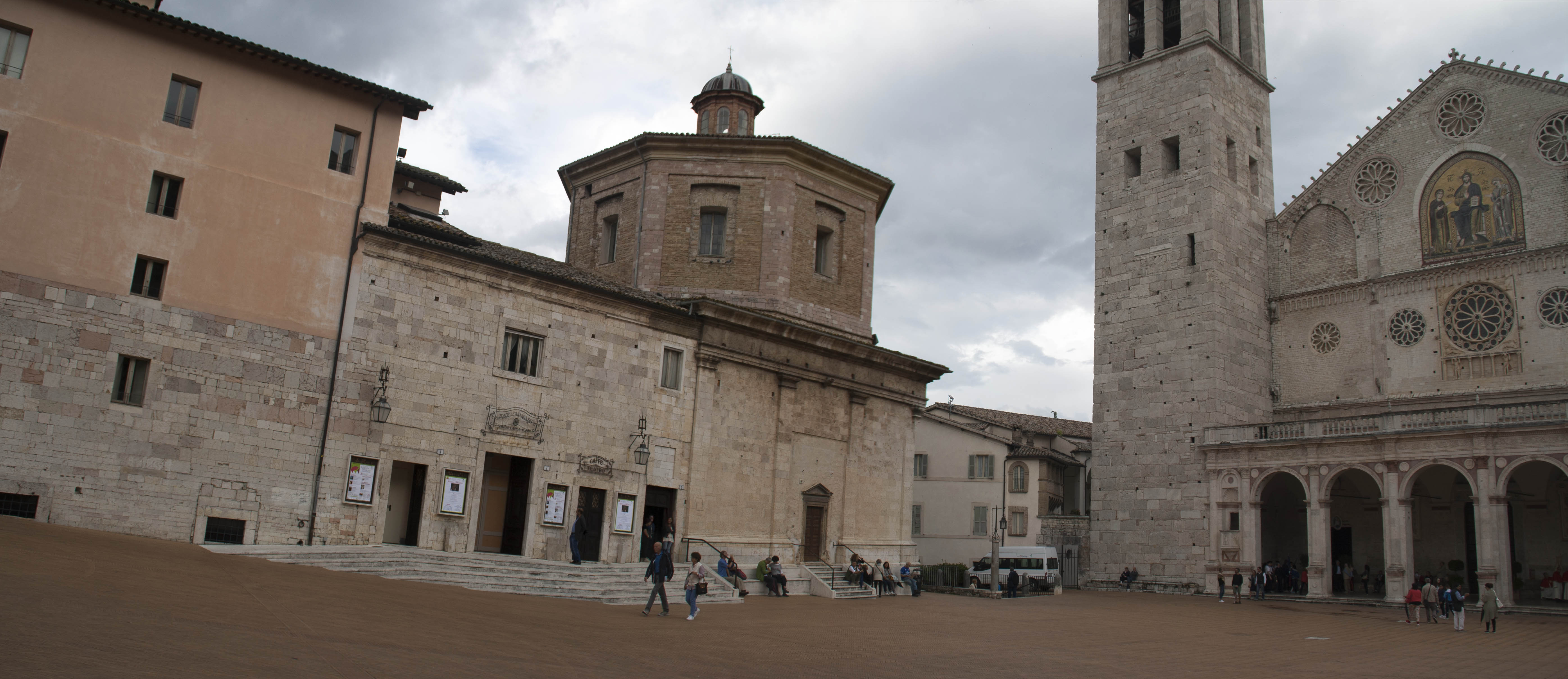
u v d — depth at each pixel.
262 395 27.73
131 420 25.66
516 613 22.23
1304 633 30.70
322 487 28.33
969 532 65.94
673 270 42.66
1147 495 51.91
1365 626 33.59
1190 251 52.97
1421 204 51.19
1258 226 56.16
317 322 28.98
